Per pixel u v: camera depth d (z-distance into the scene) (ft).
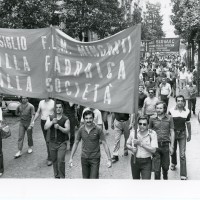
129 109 18.48
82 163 22.53
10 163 33.14
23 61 20.22
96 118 33.42
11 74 20.39
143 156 20.90
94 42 18.69
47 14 61.26
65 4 76.79
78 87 19.42
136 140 20.03
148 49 104.99
